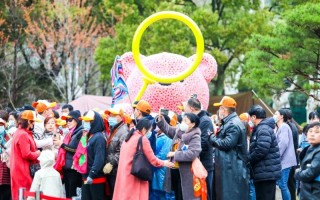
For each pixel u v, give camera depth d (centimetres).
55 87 4969
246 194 1636
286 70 2997
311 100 3597
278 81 3011
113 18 4794
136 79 2134
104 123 1709
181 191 1655
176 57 2153
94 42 4697
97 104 3103
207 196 1645
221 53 4081
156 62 2138
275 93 3144
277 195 2391
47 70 4744
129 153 1580
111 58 4322
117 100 2028
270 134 1691
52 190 1644
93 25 4594
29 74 4875
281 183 1920
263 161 1694
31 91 4878
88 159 1647
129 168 1576
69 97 4556
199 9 4081
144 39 4216
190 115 1593
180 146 1602
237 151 1638
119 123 1664
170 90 2102
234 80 4469
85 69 4712
